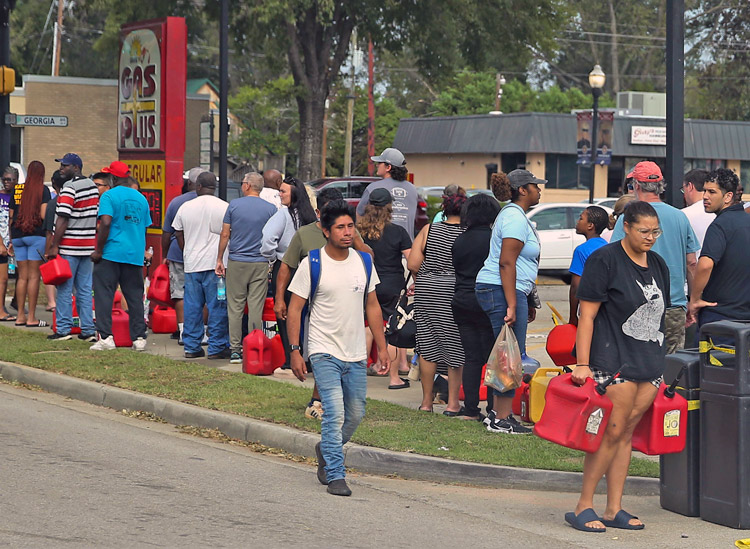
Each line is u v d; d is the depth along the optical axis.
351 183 49.97
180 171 25.17
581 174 80.50
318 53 65.06
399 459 13.26
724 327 11.07
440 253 15.71
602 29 129.75
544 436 10.70
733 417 11.05
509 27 64.25
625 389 10.72
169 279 22.66
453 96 110.94
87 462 13.06
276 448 14.51
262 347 18.73
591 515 11.02
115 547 9.59
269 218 19.70
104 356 20.06
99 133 64.00
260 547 9.81
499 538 10.59
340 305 11.96
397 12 63.00
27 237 24.39
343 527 10.70
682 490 11.66
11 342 21.55
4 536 9.77
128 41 26.22
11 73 27.61
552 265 39.53
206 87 106.00
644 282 10.70
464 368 15.41
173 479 12.42
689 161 82.88
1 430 14.78
